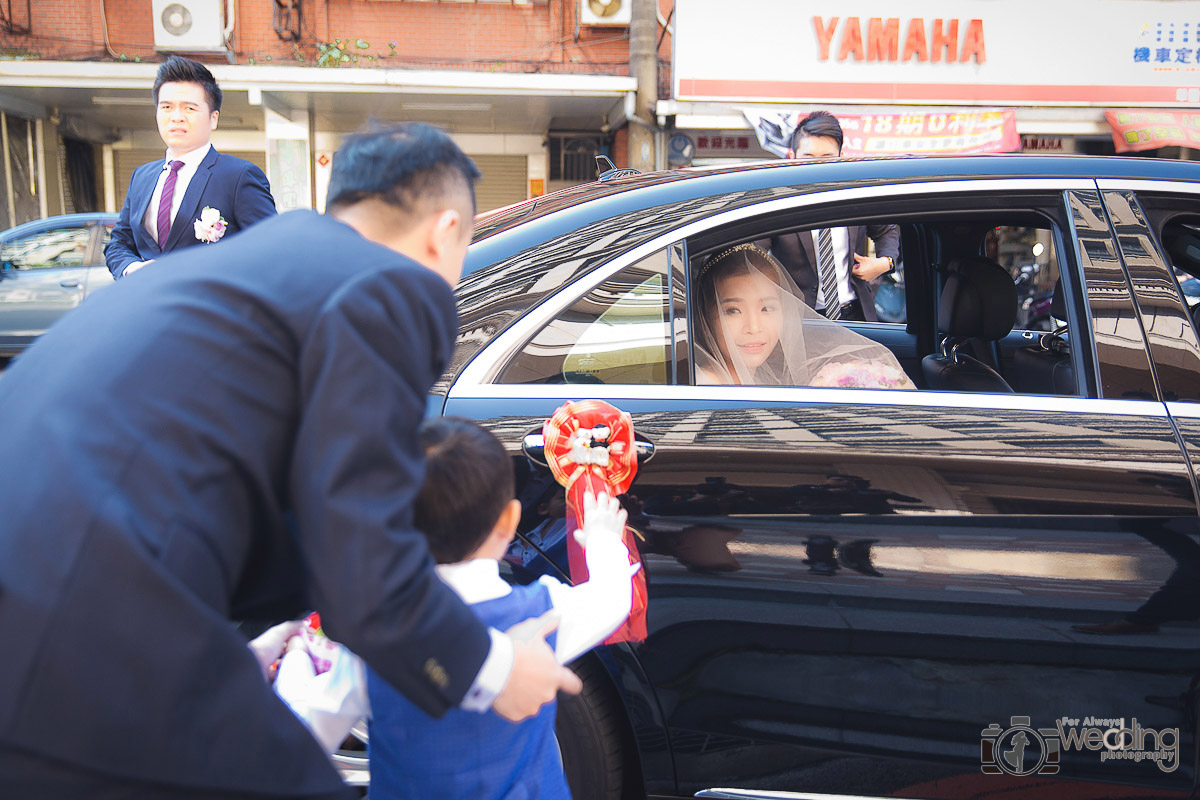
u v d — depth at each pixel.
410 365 0.93
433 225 1.05
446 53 11.39
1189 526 1.60
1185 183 1.87
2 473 0.83
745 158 11.04
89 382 0.86
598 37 11.36
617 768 1.67
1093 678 1.60
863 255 3.15
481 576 1.15
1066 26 10.25
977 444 1.63
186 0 10.51
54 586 0.79
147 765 0.82
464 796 1.13
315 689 1.16
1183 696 1.60
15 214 11.18
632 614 1.56
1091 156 1.92
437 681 0.90
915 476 1.59
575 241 1.81
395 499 0.87
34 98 11.09
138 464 0.83
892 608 1.58
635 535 1.58
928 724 1.60
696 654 1.60
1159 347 1.74
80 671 0.79
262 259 0.95
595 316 1.71
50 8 11.05
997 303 2.55
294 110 11.38
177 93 2.67
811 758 1.62
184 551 0.83
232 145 12.80
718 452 1.61
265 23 11.23
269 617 1.06
